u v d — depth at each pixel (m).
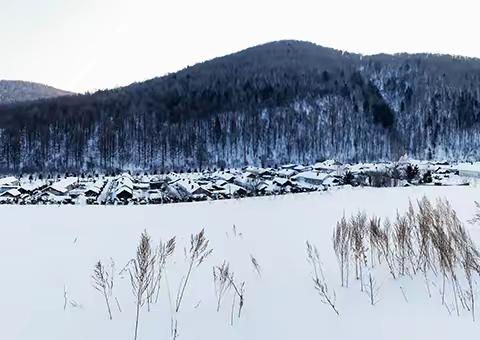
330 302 4.71
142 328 4.17
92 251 7.42
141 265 5.39
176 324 4.20
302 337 3.98
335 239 7.29
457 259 5.40
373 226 6.29
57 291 5.27
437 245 5.52
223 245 7.89
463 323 4.06
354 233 6.36
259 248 7.57
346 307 4.64
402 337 3.87
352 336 3.95
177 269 6.27
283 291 5.23
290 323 4.29
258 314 4.54
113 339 3.93
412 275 5.51
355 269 5.99
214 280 5.52
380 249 6.50
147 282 4.85
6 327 4.20
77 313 4.56
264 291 5.26
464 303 4.51
